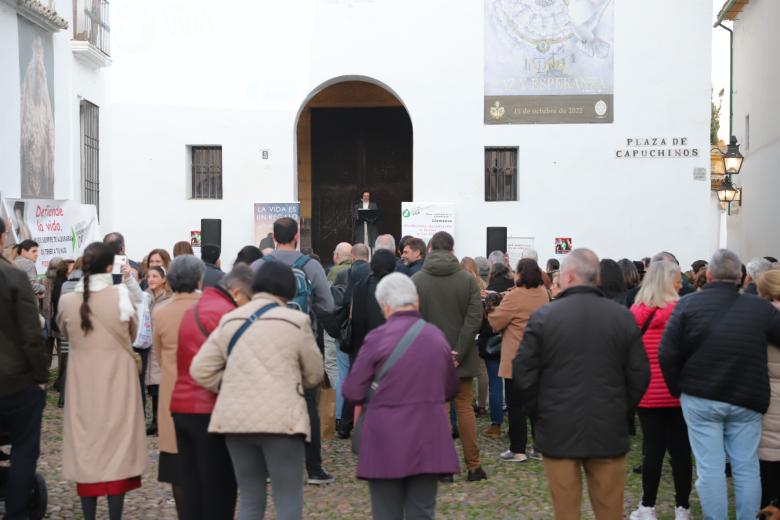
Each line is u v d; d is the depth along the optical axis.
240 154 18.83
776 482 6.21
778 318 5.70
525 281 8.30
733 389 5.62
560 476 5.15
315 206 23.36
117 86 18.81
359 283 7.88
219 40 18.80
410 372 4.90
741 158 19.95
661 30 18.50
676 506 6.52
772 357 5.85
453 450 4.97
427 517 4.96
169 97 18.84
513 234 18.67
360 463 4.91
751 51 23.55
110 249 6.21
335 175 23.34
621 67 18.53
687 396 5.82
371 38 18.72
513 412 8.40
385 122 23.22
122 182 18.91
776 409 5.86
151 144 18.88
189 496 5.51
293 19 18.75
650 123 18.56
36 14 13.06
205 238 18.52
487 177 19.00
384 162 23.25
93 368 6.04
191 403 5.43
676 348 5.80
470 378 7.66
